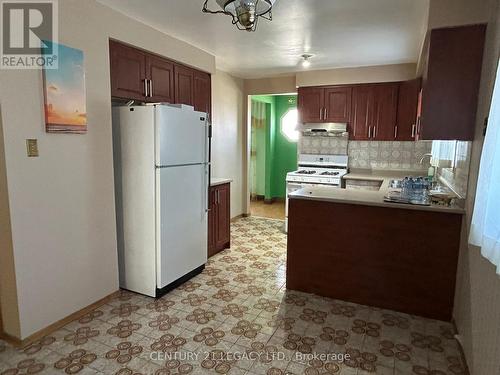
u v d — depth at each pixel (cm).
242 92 556
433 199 258
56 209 226
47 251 222
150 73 305
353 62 428
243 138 571
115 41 267
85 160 244
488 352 162
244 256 388
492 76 193
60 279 232
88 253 253
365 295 275
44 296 222
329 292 287
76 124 232
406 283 261
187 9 258
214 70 393
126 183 282
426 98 237
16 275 205
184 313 257
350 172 523
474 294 193
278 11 256
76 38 231
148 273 281
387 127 459
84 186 245
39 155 212
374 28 295
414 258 257
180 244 299
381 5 245
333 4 242
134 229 283
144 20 282
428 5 233
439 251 249
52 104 215
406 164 489
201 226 328
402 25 287
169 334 229
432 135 238
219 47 359
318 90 491
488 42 211
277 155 725
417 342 224
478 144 213
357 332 235
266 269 349
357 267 275
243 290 299
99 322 242
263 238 463
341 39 327
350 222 274
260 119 697
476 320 186
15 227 202
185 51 341
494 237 146
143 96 299
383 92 455
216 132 496
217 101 492
